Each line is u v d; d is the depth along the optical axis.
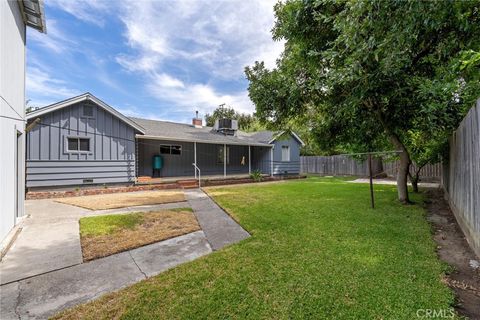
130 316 2.27
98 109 9.99
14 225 4.87
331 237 4.10
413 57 4.63
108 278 3.01
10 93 4.73
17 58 5.34
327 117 7.49
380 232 4.30
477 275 2.84
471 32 3.30
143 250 3.87
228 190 10.24
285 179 15.45
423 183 11.28
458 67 3.55
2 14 4.21
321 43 6.02
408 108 5.52
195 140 12.57
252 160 17.28
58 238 4.33
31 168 8.62
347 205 6.46
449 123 5.13
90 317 2.28
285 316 2.22
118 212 6.24
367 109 6.49
